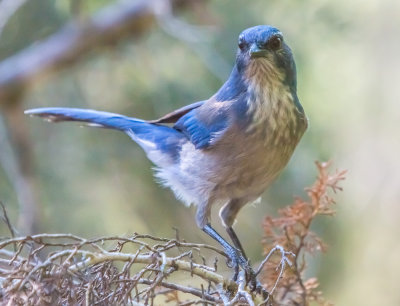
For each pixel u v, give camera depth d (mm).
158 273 6914
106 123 11172
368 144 15398
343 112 14477
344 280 14406
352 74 14727
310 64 13492
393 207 15312
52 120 11273
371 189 15492
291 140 9695
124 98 13609
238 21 13445
